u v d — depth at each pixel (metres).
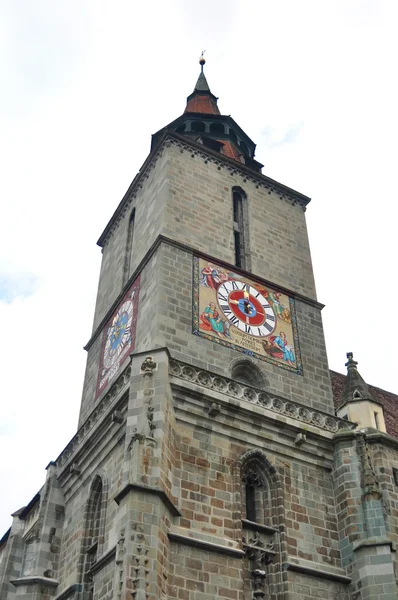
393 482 34.53
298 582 30.06
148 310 36.44
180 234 39.78
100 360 41.22
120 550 26.09
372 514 32.19
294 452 34.16
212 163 45.28
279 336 38.84
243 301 38.84
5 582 41.22
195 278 37.81
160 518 27.06
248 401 33.84
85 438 35.88
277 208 46.56
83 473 35.66
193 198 42.25
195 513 29.56
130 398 30.91
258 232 43.91
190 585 27.38
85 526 33.31
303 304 41.66
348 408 37.56
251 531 30.83
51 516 36.59
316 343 40.25
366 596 30.17
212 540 28.92
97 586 29.39
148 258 39.16
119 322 40.22
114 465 32.47
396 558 31.66
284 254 44.03
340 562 32.00
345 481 33.81
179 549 27.98
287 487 32.88
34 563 35.06
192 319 36.00
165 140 44.31
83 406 41.00
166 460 29.23
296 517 32.19
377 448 35.19
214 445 32.00
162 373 31.39
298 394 37.16
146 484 27.59
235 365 35.88
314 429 34.94
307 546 31.58
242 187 45.75
